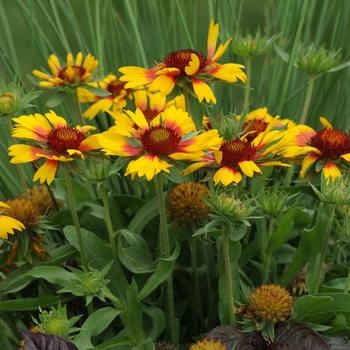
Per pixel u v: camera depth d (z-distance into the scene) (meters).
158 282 0.80
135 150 0.77
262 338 0.78
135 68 0.85
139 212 0.89
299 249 0.83
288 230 0.83
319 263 0.81
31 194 0.95
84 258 0.83
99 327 0.78
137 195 0.94
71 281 0.78
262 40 0.93
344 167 0.84
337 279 0.84
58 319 0.75
